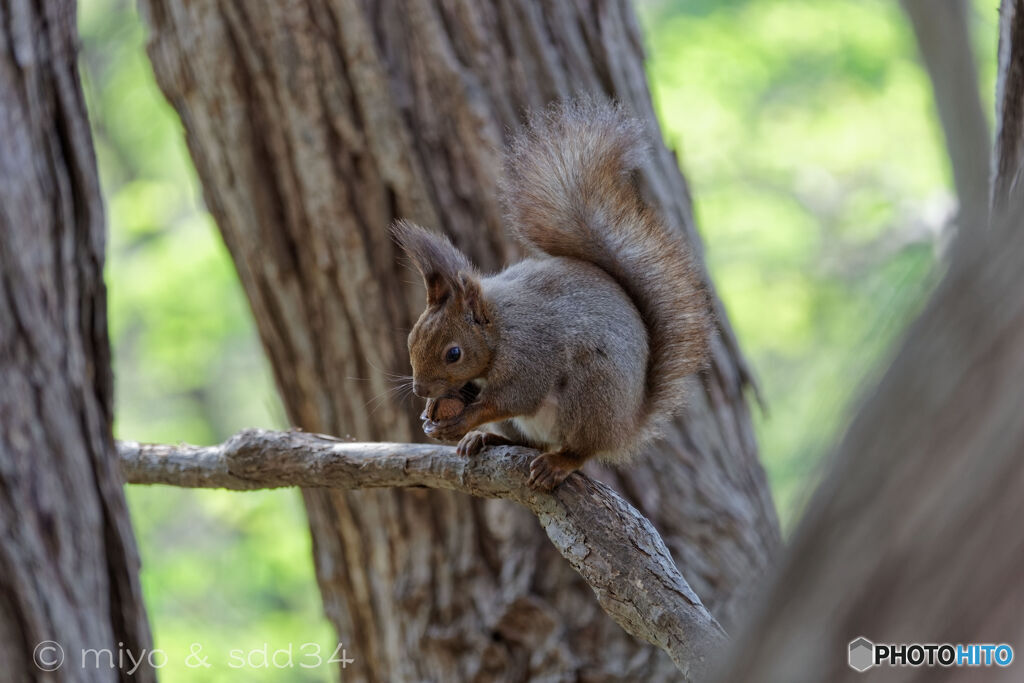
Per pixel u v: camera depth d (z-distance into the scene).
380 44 10.34
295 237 10.70
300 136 10.38
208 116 10.60
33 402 4.84
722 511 10.70
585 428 7.53
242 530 24.81
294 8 10.23
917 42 17.77
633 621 6.77
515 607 10.31
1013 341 2.78
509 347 7.71
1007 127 6.23
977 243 2.95
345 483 8.03
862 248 25.78
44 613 4.61
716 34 24.12
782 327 25.12
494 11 10.54
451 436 7.64
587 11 10.96
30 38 5.21
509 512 10.52
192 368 27.38
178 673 19.08
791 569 2.98
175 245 25.02
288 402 11.34
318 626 23.11
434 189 10.37
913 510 2.79
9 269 4.85
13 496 4.66
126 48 29.23
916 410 2.85
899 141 25.61
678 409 8.15
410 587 10.73
